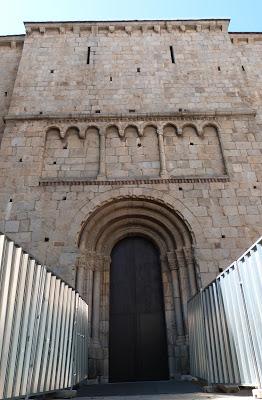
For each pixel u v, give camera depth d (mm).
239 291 6590
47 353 6520
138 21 21422
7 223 14086
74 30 21141
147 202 15055
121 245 15695
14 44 21797
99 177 15289
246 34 22781
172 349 13109
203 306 9242
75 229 14047
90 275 13969
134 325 13961
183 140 16750
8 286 4926
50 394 7672
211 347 8445
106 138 16688
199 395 7223
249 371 6156
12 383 4941
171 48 20484
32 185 15031
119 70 19328
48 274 6812
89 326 13023
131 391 8844
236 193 15000
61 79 18875
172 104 17906
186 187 15133
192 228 14125
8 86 19922
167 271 14641
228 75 19234
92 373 12039
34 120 17109
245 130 16953
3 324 4734
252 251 5941
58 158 16078
